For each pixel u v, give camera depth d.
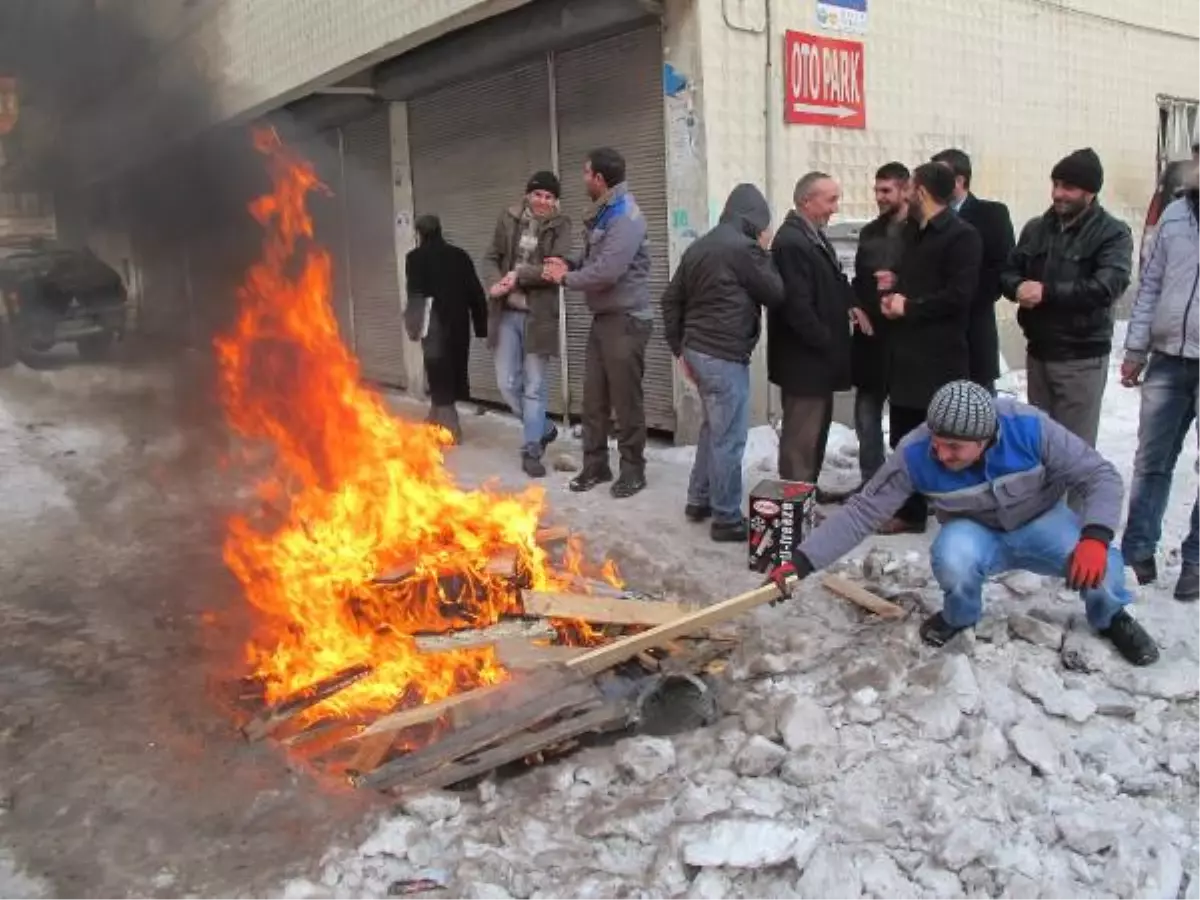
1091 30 11.09
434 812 3.26
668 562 5.48
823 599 4.76
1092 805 3.18
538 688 3.75
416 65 10.70
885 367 5.83
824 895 2.82
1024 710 3.60
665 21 7.93
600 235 6.57
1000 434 3.90
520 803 3.34
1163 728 3.57
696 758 3.47
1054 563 4.12
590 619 4.25
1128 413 8.16
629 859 3.04
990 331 5.91
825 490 6.46
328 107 12.66
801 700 3.60
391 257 12.31
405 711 3.78
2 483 7.87
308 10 11.62
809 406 5.79
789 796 3.24
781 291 5.61
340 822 3.27
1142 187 12.08
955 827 3.03
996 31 10.09
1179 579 4.61
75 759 3.69
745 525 5.84
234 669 4.34
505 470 7.81
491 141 10.34
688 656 4.16
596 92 8.89
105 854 3.16
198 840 3.21
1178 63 12.16
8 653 4.67
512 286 7.39
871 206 9.17
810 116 8.50
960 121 9.91
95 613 5.15
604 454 7.18
